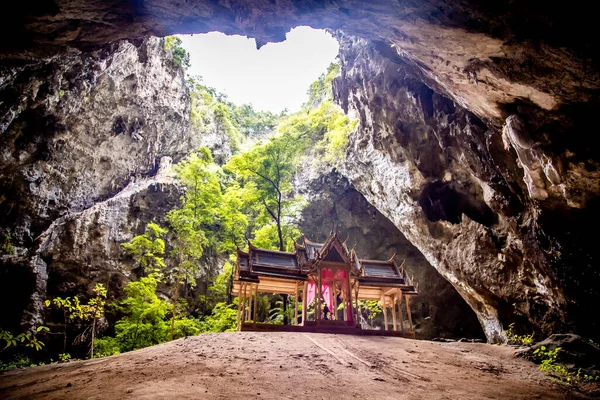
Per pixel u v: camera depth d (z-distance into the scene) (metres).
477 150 17.86
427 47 11.46
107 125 29.00
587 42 8.80
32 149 24.05
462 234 22.20
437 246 24.20
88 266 25.33
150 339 19.97
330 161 34.44
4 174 23.44
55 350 22.36
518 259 18.64
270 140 24.14
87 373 8.59
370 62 21.62
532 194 13.92
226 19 11.23
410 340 13.45
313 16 10.82
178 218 24.17
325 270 15.72
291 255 16.83
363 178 29.72
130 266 26.98
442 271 24.73
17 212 24.38
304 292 16.11
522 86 10.98
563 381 9.73
